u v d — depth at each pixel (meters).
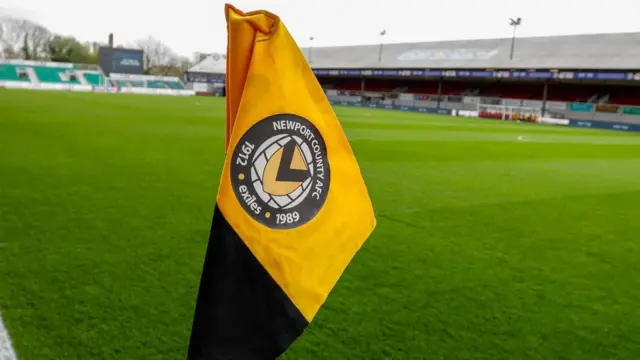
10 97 25.81
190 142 11.15
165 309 2.87
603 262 4.22
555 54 38.62
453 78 44.56
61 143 9.81
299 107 1.24
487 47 43.88
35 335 2.51
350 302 3.12
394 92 46.47
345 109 37.03
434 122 24.94
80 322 2.67
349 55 52.53
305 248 1.27
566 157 12.38
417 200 6.37
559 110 35.00
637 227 5.49
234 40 1.21
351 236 1.33
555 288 3.57
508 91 41.25
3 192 5.63
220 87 54.16
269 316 1.25
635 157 13.21
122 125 14.30
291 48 1.24
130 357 2.35
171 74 70.81
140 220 4.77
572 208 6.37
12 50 60.75
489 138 16.95
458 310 3.09
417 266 3.87
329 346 2.55
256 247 1.22
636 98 34.53
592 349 2.69
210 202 5.64
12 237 4.08
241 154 1.20
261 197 1.22
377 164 9.49
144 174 7.16
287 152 1.24
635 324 3.02
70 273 3.36
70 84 43.78
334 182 1.30
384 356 2.48
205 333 1.23
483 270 3.87
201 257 3.80
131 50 59.06
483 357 2.53
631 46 35.50
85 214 4.89
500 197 6.85
